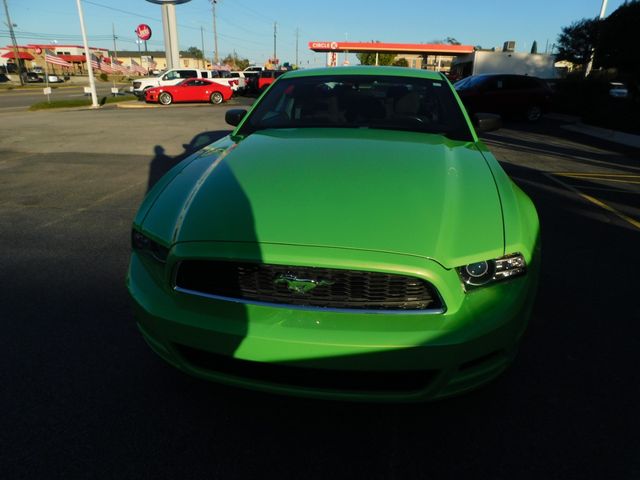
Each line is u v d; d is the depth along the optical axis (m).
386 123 2.89
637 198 5.57
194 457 1.79
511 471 1.75
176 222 1.81
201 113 16.50
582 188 6.03
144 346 2.48
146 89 21.81
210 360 1.81
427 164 2.16
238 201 1.84
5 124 12.84
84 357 2.38
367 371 1.61
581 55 22.12
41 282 3.19
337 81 3.25
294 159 2.20
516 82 14.69
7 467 1.73
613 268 3.49
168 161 7.60
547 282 3.25
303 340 1.58
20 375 2.24
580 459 1.80
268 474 1.72
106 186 5.94
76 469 1.73
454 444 1.87
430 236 1.65
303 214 1.73
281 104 3.12
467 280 1.65
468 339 1.59
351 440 1.88
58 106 19.88
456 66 28.38
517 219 1.85
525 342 2.54
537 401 2.10
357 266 1.56
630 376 2.28
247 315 1.66
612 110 14.14
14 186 5.92
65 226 4.36
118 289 3.10
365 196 1.83
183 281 1.74
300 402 2.08
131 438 1.88
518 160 8.07
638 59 14.47
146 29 37.75
